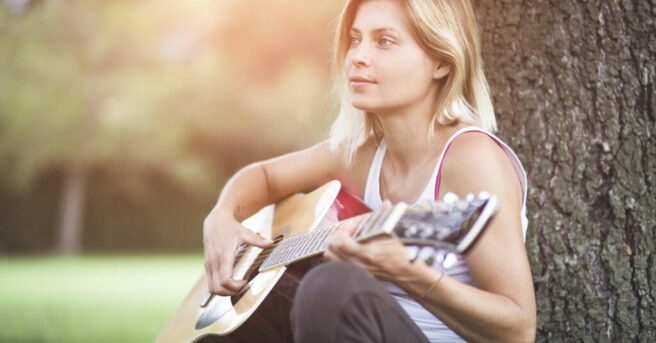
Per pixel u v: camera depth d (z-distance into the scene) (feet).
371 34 7.04
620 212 8.32
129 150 69.77
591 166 8.43
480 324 6.14
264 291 7.24
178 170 71.61
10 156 69.51
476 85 7.27
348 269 5.72
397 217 5.46
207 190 73.10
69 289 38.91
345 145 8.14
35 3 22.97
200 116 67.31
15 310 28.09
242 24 57.16
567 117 8.50
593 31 8.46
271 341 7.64
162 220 74.54
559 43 8.54
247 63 60.13
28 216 73.10
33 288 39.22
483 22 8.84
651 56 8.38
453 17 7.04
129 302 32.76
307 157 8.50
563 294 8.39
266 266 7.46
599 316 8.31
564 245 8.42
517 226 6.51
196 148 71.41
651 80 8.36
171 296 35.81
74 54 65.31
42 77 65.62
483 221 5.43
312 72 59.52
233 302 7.75
